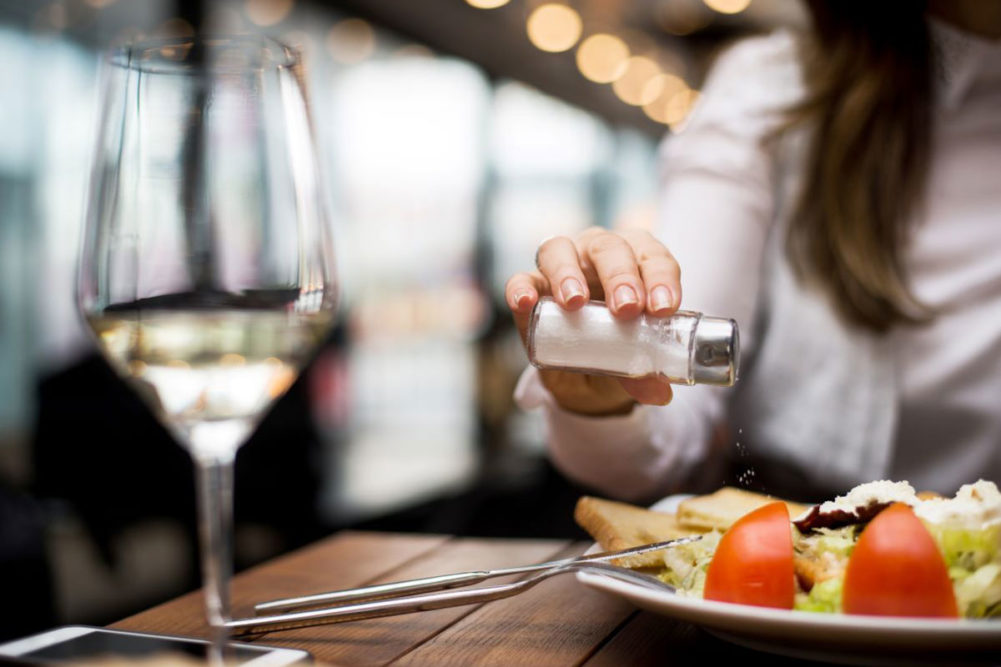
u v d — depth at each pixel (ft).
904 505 1.91
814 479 5.17
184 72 1.64
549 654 2.12
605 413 3.86
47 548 6.55
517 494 9.86
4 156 11.31
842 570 1.95
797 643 1.80
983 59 4.97
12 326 11.39
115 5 12.32
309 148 1.75
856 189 5.07
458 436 18.67
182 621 2.45
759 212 5.40
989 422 5.00
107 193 1.63
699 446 4.65
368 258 18.17
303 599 2.23
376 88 18.40
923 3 4.96
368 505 12.30
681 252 5.28
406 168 19.30
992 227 4.99
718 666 2.03
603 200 28.04
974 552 1.89
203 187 1.62
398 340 19.02
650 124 29.19
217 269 1.62
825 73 5.18
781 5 18.88
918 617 1.78
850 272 5.03
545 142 24.84
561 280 2.39
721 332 2.23
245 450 9.72
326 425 15.72
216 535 1.68
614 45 22.24
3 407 11.19
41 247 11.61
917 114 5.02
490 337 19.42
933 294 5.04
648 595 1.89
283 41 1.86
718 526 2.56
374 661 2.06
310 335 1.73
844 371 5.12
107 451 8.54
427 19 18.43
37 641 1.88
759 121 5.41
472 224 21.63
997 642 1.64
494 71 21.33
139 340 1.60
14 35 11.33
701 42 23.18
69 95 11.88
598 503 2.81
